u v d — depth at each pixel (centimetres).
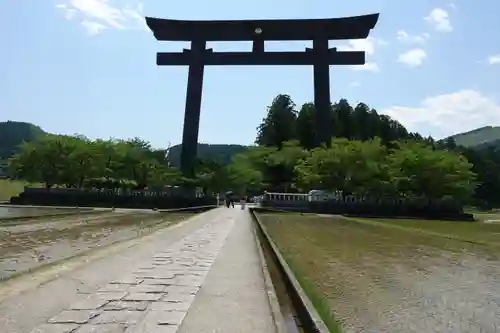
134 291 1124
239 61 7706
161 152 9050
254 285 1246
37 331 777
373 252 2550
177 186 8181
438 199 7331
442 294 1458
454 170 7300
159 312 931
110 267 1488
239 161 10781
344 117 12512
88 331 786
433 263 2195
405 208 7131
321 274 1772
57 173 7519
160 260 1675
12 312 895
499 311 1238
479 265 2153
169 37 7756
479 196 11831
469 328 1070
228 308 984
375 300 1332
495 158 13812
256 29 7588
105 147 7956
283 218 5441
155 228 3272
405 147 7938
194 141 7838
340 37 7612
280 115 12638
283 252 2380
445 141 14375
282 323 877
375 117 12750
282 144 11100
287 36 7638
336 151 7394
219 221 4012
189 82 7731
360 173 7306
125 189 7881
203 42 7731
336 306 1244
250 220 4178
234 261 1698
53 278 1266
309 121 12238
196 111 7769
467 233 4269
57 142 7519
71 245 2211
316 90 7631
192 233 2858
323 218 5728
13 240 2414
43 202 7250
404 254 2509
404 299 1361
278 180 10344
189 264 1595
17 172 7575
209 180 8844
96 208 6494
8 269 1468
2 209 5600
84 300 1011
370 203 7200
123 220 4122
